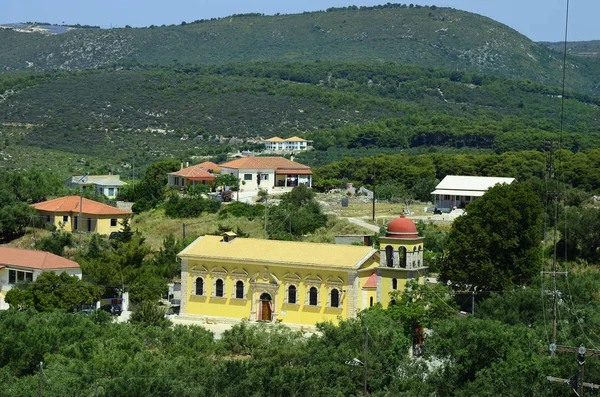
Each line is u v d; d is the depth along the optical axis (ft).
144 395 342.85
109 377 365.61
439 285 466.29
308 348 395.14
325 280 483.51
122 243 572.51
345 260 482.28
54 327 415.85
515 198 514.27
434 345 395.34
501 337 376.48
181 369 366.02
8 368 382.83
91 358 384.06
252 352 411.75
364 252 487.61
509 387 350.43
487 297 492.13
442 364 385.29
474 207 523.70
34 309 466.29
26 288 523.70
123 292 541.34
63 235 652.48
